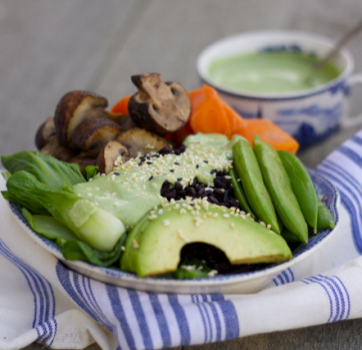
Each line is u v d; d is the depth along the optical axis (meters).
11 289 0.41
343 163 0.47
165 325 0.36
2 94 0.70
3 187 0.44
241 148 0.42
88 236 0.38
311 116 0.55
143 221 0.38
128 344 0.36
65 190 0.39
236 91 0.55
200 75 0.59
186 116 0.46
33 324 0.40
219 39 0.84
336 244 0.43
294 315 0.38
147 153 0.45
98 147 0.45
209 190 0.41
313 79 0.62
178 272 0.38
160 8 0.95
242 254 0.37
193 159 0.42
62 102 0.45
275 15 0.92
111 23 0.90
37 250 0.40
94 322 0.39
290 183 0.42
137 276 0.36
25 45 0.83
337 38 0.83
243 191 0.41
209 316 0.37
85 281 0.38
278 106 0.54
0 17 0.90
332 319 0.38
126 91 0.69
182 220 0.37
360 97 0.66
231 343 0.39
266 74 0.63
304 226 0.40
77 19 0.90
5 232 0.41
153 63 0.77
